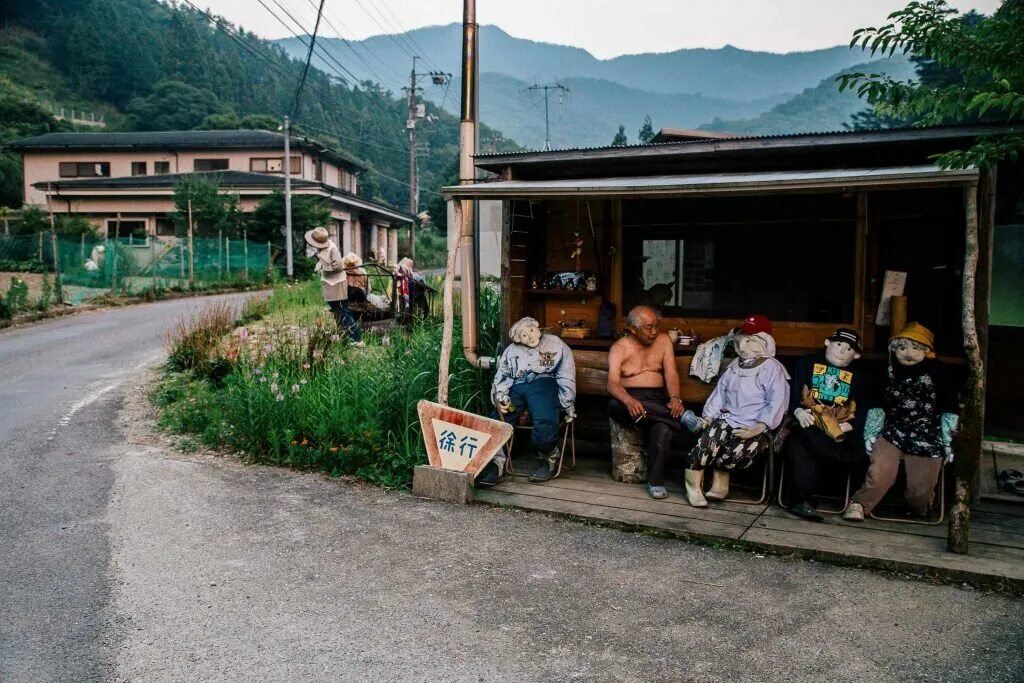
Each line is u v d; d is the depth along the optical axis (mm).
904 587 4285
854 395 5480
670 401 5891
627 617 3939
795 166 6422
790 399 5555
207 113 77125
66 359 12367
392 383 7074
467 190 5910
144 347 13578
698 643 3674
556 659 3539
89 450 7180
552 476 6223
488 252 13172
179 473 6465
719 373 6113
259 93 91688
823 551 4648
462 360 7312
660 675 3398
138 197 36625
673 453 6645
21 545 4867
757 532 4988
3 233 33219
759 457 5613
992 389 6641
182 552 4777
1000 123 5359
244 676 3400
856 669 3434
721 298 6902
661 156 6602
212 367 9922
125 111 90438
